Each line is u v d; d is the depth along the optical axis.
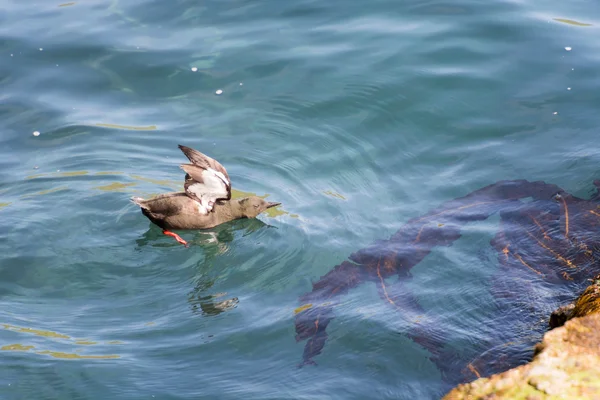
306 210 11.70
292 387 8.12
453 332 8.75
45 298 10.00
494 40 15.05
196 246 11.16
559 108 13.39
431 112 13.55
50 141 13.24
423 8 16.22
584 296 8.31
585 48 14.66
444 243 10.53
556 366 7.05
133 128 13.51
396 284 9.77
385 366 8.33
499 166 12.30
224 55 15.12
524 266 9.86
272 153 12.98
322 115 13.67
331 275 10.14
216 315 9.49
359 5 16.47
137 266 10.71
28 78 14.67
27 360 8.62
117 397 8.07
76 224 11.51
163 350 8.84
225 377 8.34
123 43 15.54
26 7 16.95
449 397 7.04
